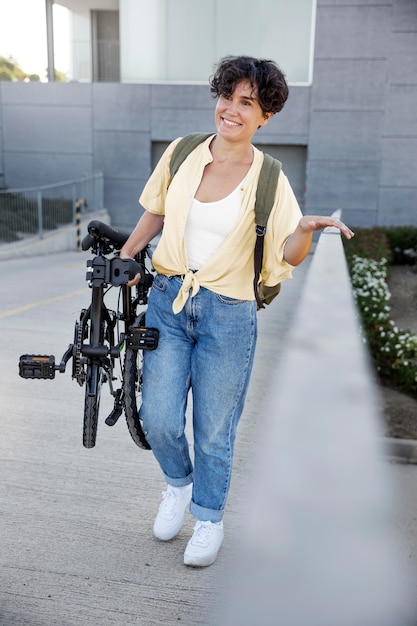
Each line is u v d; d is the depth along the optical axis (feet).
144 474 9.09
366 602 1.81
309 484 1.74
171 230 6.27
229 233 6.10
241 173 6.13
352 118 51.34
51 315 19.45
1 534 7.43
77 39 58.39
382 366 16.85
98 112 55.36
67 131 56.08
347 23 49.85
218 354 6.30
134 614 6.09
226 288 6.20
